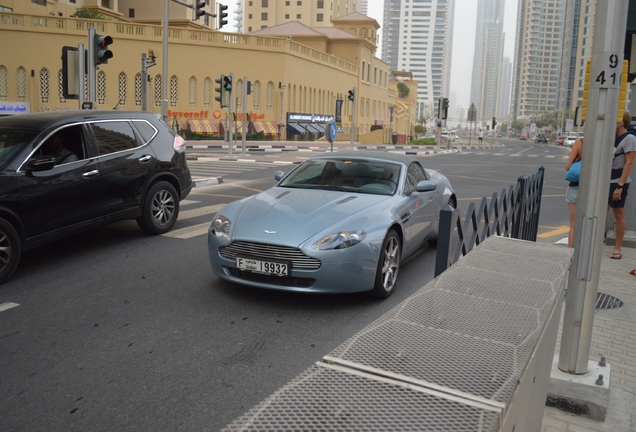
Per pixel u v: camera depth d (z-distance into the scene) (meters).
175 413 3.24
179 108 45.12
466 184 16.77
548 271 2.40
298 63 51.62
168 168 8.20
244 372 3.81
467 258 2.64
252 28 104.50
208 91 46.47
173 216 8.41
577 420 3.32
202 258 6.88
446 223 3.21
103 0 54.09
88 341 4.30
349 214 5.38
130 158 7.51
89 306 5.10
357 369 1.37
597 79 3.36
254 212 5.50
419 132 127.38
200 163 21.61
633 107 8.02
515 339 1.60
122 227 8.75
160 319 4.79
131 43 42.84
